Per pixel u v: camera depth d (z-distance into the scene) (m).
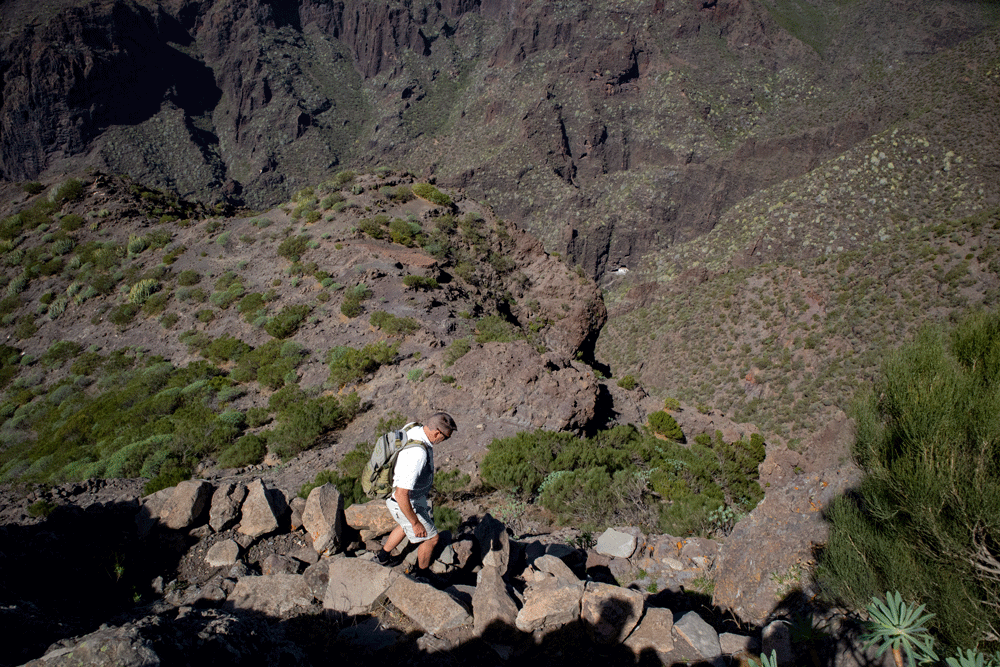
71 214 39.59
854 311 87.62
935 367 3.64
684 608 5.80
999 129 101.75
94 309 32.88
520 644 4.43
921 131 110.06
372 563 4.96
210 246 35.34
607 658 4.45
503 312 32.69
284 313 26.45
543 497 11.53
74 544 6.07
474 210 38.44
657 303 126.12
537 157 198.62
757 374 92.12
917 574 3.24
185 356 26.78
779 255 113.50
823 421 77.06
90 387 26.92
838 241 105.94
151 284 32.44
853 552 3.73
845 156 119.00
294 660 3.85
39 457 21.73
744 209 140.25
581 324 35.06
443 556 5.43
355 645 4.34
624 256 183.62
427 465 5.07
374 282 27.30
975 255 80.38
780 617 4.91
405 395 19.12
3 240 38.94
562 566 5.25
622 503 9.98
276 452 17.77
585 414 17.78
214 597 5.37
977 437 3.21
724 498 12.00
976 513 3.01
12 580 5.08
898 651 2.82
